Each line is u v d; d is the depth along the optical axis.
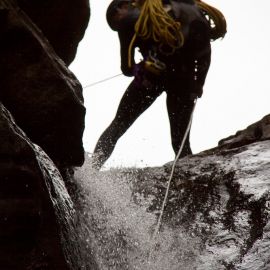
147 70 22.11
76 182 16.42
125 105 22.61
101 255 15.59
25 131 14.47
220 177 19.17
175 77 22.50
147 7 21.89
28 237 11.48
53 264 11.72
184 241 17.38
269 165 19.09
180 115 22.77
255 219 17.38
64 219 12.91
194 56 22.48
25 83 14.43
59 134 14.71
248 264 15.91
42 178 11.90
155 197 19.16
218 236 17.28
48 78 14.55
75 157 15.13
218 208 18.27
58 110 14.60
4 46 14.37
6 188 11.42
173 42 21.84
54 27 16.73
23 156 11.70
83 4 16.83
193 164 20.27
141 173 20.06
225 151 20.36
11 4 14.55
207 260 16.62
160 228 17.98
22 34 14.36
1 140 11.59
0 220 11.22
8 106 14.34
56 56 15.07
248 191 18.20
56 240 11.84
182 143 20.72
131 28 22.17
